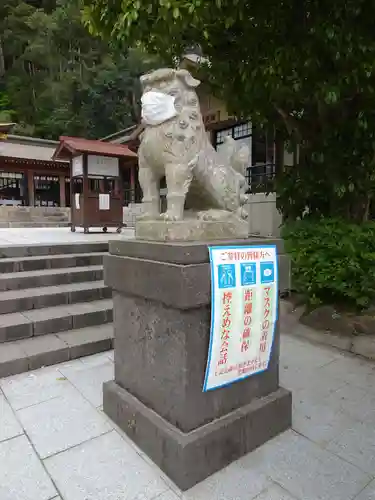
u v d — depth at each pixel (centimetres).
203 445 199
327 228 411
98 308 413
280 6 364
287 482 199
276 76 386
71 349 345
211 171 245
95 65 2967
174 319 203
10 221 1656
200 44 450
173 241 217
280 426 243
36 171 2306
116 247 246
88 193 852
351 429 246
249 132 950
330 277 390
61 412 260
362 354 364
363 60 345
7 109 3072
